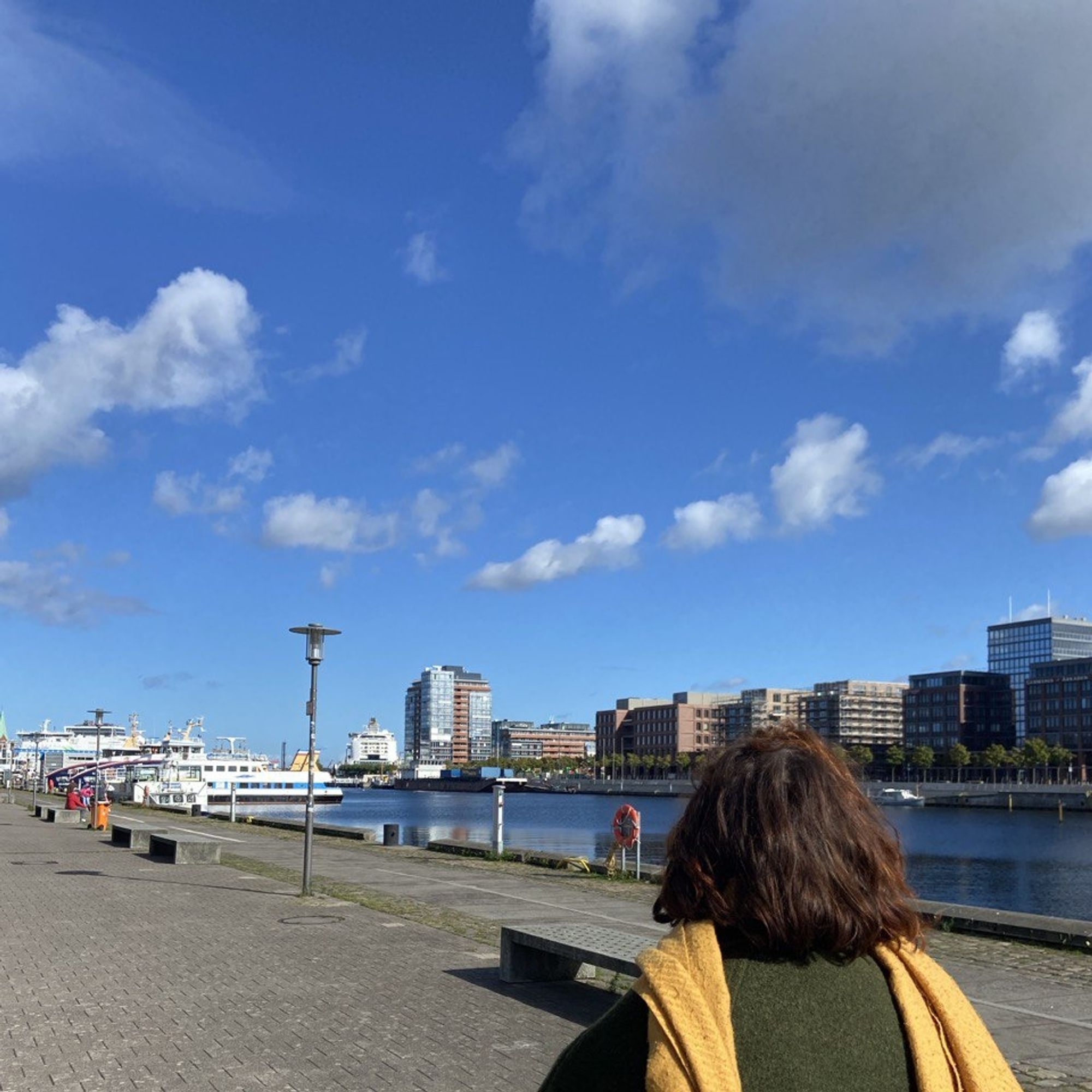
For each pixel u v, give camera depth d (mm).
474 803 183875
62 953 11867
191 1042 8148
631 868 20547
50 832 34375
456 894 16922
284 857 24297
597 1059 1585
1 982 10359
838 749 1819
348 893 17141
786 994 1553
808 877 1577
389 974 10633
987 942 12453
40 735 154125
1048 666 186000
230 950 11992
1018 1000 9539
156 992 9867
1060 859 65500
